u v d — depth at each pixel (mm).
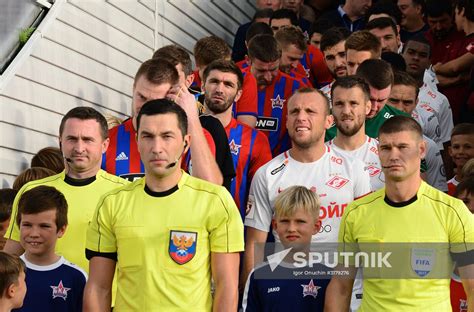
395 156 8352
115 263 7852
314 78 15094
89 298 7734
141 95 9219
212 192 7738
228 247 7672
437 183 12555
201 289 7672
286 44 13523
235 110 12359
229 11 17547
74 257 8891
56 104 11984
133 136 9672
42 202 8562
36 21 12000
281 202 8906
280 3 17500
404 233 8406
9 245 8898
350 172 9891
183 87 8992
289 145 12648
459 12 15633
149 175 7719
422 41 14781
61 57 12141
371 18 16609
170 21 15148
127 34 13797
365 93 10461
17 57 11344
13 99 11164
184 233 7645
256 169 11031
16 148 11195
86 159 8977
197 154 8734
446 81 15602
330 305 8641
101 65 13055
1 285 8070
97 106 12914
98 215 7785
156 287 7617
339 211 9797
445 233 8367
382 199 8547
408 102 12406
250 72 12633
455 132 12453
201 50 12602
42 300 8586
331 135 11508
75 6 12539
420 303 8352
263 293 8836
